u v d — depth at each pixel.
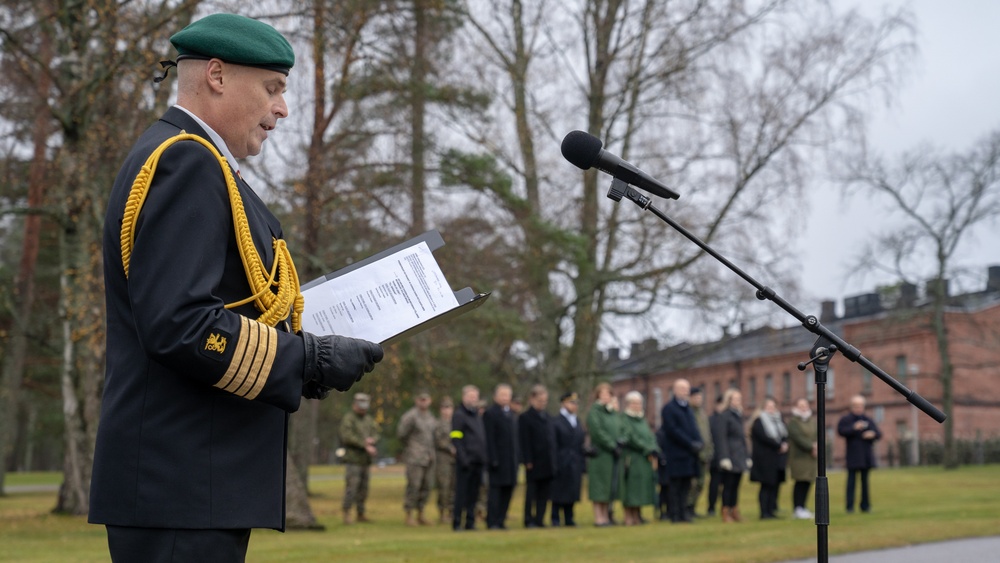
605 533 12.59
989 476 28.59
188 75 2.54
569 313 23.80
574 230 21.41
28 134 17.95
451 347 23.41
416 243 2.88
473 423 14.26
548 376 23.89
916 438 45.47
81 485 16.56
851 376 52.66
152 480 2.32
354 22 15.63
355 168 17.84
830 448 51.56
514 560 9.18
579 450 15.02
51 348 20.38
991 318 48.81
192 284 2.26
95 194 14.98
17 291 22.80
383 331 2.72
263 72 2.55
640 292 22.97
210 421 2.37
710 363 60.72
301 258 15.82
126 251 2.34
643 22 23.64
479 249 20.62
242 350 2.29
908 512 14.99
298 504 14.05
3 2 14.58
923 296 39.28
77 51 14.97
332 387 2.46
